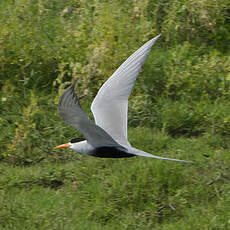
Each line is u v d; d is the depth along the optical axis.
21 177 12.12
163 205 10.91
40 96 14.53
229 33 16.03
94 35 14.75
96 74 14.23
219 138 13.12
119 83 9.77
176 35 16.03
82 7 16.16
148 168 11.50
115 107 9.54
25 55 14.87
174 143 13.02
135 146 12.86
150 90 14.37
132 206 10.96
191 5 15.70
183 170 11.83
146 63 14.79
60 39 15.40
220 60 14.70
